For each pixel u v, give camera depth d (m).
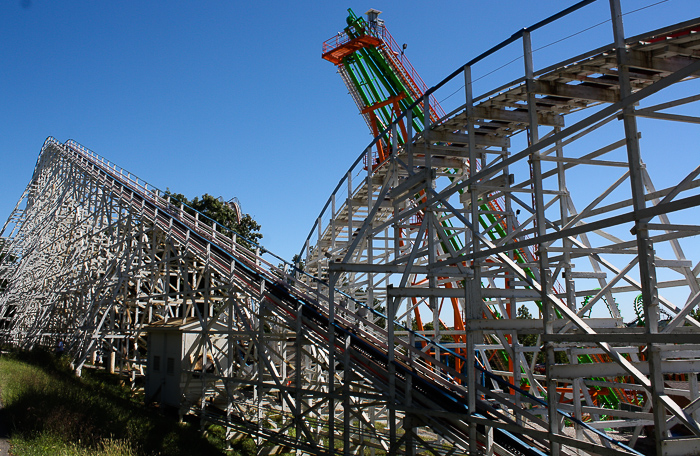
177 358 16.56
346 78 25.95
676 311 8.89
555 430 7.98
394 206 13.38
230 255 17.36
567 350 11.39
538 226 8.59
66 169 31.86
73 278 25.44
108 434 12.43
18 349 26.66
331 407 12.11
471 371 9.62
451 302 17.84
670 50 7.32
